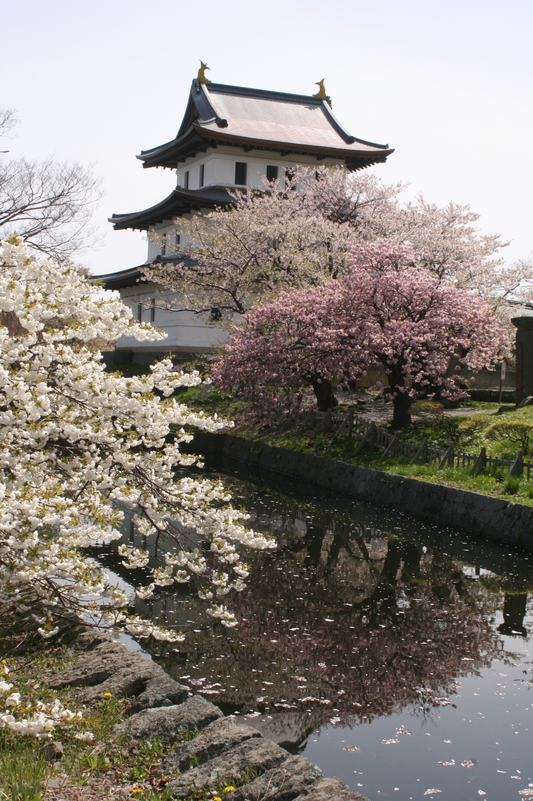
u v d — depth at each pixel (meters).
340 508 18.39
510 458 17.05
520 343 23.92
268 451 25.48
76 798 4.48
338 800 4.35
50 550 5.96
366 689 8.10
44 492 6.02
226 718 5.56
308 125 53.56
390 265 23.36
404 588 11.95
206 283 31.73
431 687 8.19
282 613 10.55
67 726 5.41
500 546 14.30
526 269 30.47
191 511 7.96
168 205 43.72
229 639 9.46
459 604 11.16
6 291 6.11
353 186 36.09
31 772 4.58
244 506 18.50
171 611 10.43
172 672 8.41
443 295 22.00
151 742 5.34
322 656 9.00
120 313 7.01
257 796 4.54
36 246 28.25
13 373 6.12
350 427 23.02
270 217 34.16
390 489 18.52
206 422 7.34
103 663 6.68
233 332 30.83
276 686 8.13
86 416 6.77
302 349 22.86
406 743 6.95
